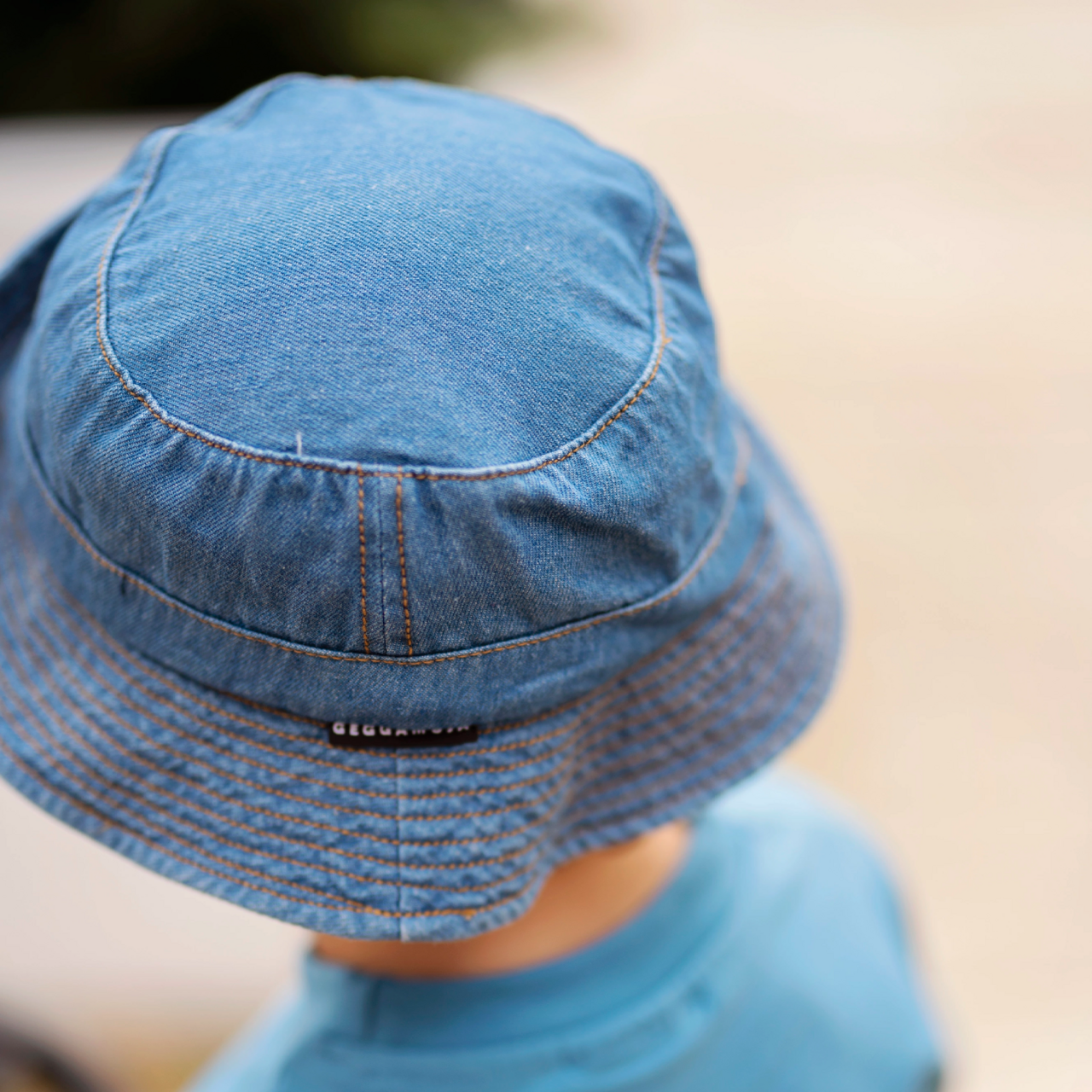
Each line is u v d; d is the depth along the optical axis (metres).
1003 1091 1.43
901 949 0.78
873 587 2.10
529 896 0.58
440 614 0.55
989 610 2.06
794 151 3.47
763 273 2.92
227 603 0.56
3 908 1.48
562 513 0.55
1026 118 3.64
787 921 0.71
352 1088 0.64
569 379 0.56
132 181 0.58
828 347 2.66
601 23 3.08
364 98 0.61
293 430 0.54
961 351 2.66
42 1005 1.45
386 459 0.54
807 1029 0.70
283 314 0.55
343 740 0.57
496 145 0.58
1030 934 1.62
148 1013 1.50
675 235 0.60
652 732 0.62
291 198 0.56
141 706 0.58
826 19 4.53
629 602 0.58
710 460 0.59
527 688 0.57
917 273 2.93
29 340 0.61
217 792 0.58
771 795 0.78
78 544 0.58
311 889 0.57
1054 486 2.30
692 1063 0.67
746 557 0.63
